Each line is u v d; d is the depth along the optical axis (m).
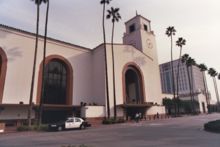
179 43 65.56
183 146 11.73
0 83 30.97
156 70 57.16
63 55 41.34
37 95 34.94
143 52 55.53
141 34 57.34
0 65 32.22
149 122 35.28
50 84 38.25
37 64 36.28
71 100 40.03
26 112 33.16
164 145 12.34
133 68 50.03
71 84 40.94
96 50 46.25
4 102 30.83
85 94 43.09
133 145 12.67
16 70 33.22
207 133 17.36
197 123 29.09
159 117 49.66
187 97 89.38
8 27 33.72
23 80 33.69
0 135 21.56
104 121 35.28
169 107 66.19
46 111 36.44
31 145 13.70
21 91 33.00
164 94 70.56
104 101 40.91
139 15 59.88
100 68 43.94
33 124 29.39
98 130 24.14
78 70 43.25
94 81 45.06
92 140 15.45
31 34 36.59
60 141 15.38
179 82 117.56
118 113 42.19
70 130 26.17
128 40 60.72
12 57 33.22
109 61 43.94
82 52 45.25
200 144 12.16
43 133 22.62
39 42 37.69
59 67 40.94
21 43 34.91
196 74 115.50
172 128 23.12
